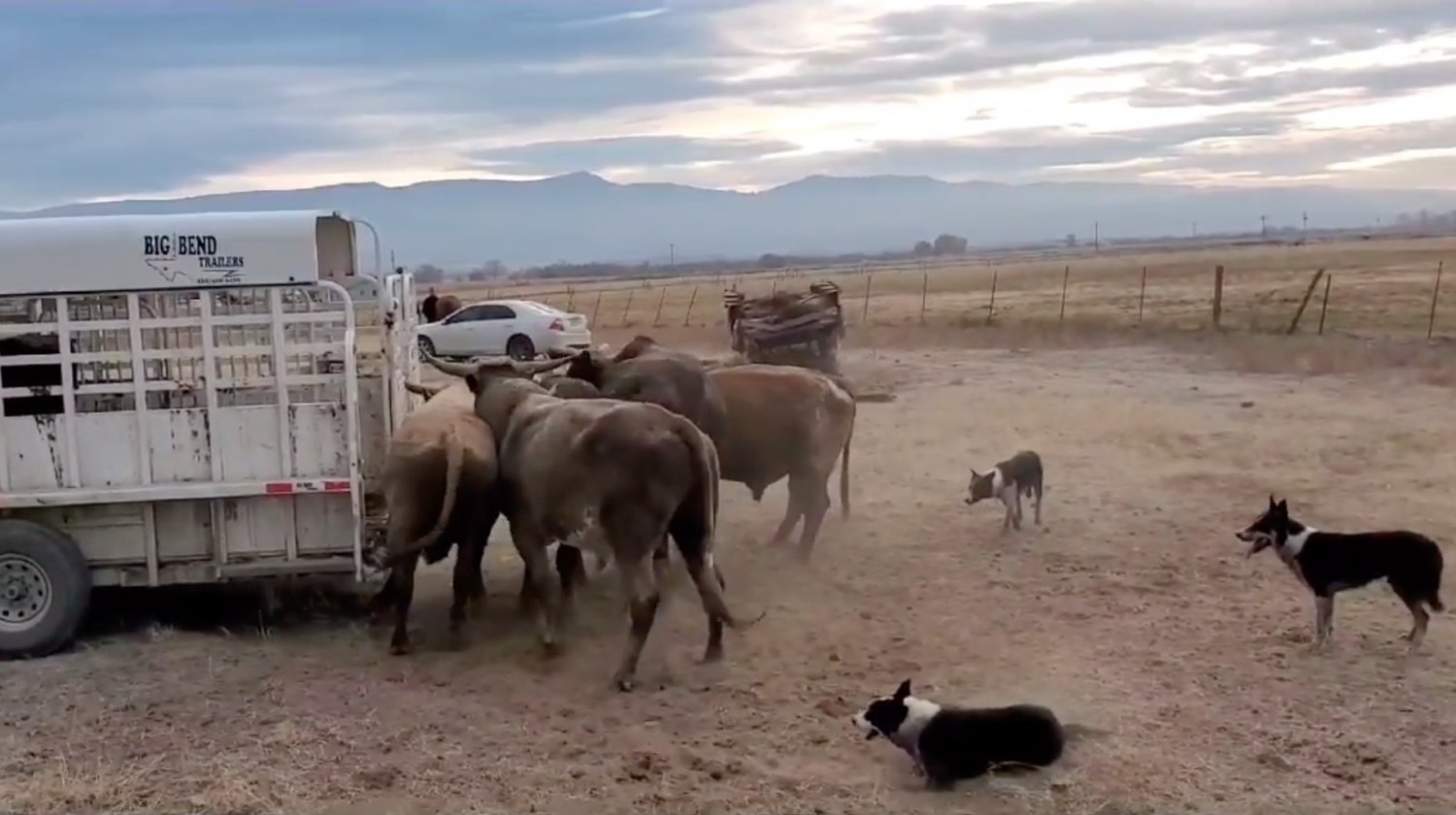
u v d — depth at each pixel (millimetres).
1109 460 15312
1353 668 8172
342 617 9766
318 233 10617
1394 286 45781
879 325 36562
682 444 8125
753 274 131375
